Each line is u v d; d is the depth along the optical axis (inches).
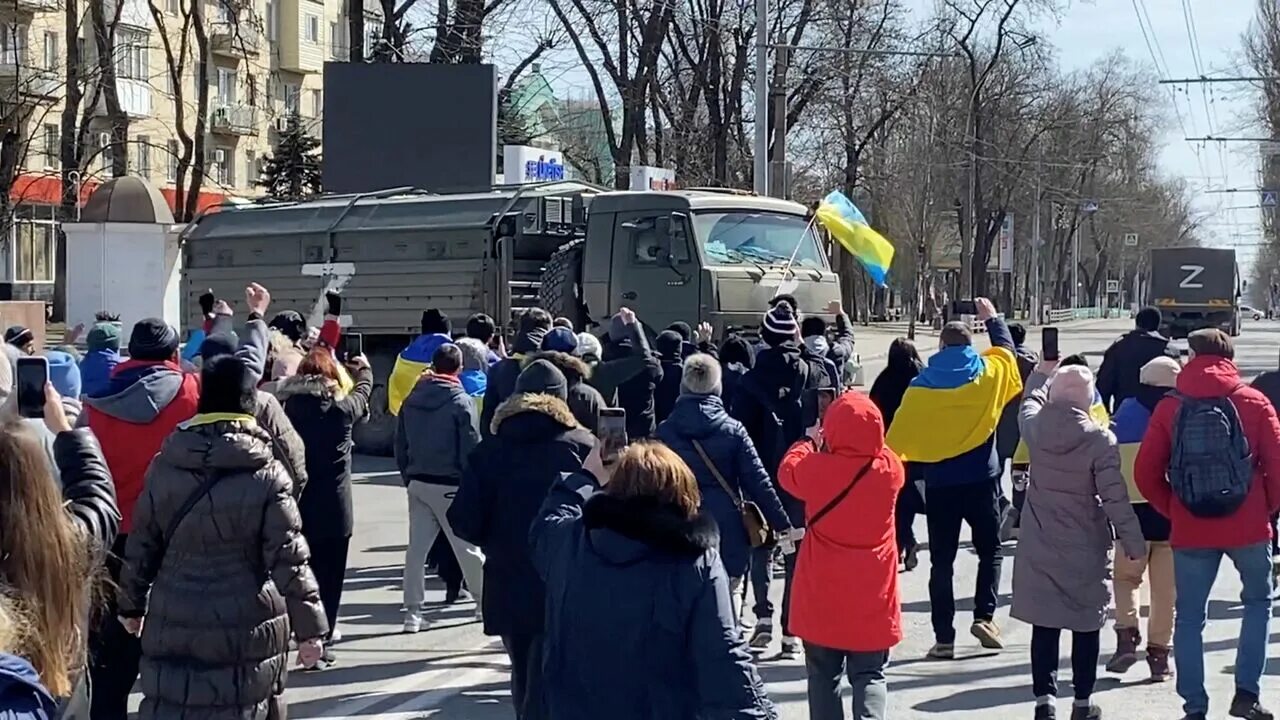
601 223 658.2
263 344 301.9
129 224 1074.7
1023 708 293.0
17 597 123.2
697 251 628.4
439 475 362.9
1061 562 267.1
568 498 182.9
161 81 1985.7
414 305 702.5
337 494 326.6
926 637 359.6
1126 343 431.5
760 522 279.3
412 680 324.8
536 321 425.4
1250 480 267.6
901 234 2389.3
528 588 239.9
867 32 1535.4
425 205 713.0
